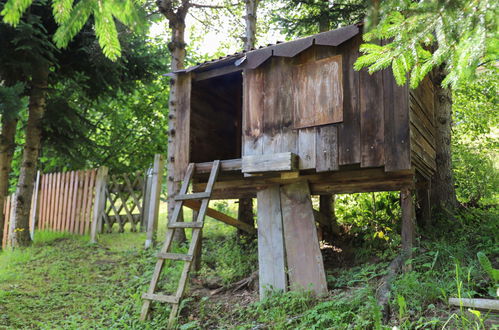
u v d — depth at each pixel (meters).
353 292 4.91
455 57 2.81
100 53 9.24
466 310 3.97
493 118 9.92
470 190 8.16
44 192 11.47
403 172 5.48
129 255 8.39
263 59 5.89
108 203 11.08
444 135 7.50
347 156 5.36
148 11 8.81
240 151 8.79
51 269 7.70
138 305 5.84
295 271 5.82
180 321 5.29
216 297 6.02
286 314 4.98
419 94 6.07
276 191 6.34
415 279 4.56
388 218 7.23
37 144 10.18
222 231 9.35
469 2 2.48
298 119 5.81
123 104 14.38
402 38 2.82
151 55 11.12
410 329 3.81
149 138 14.84
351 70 5.50
